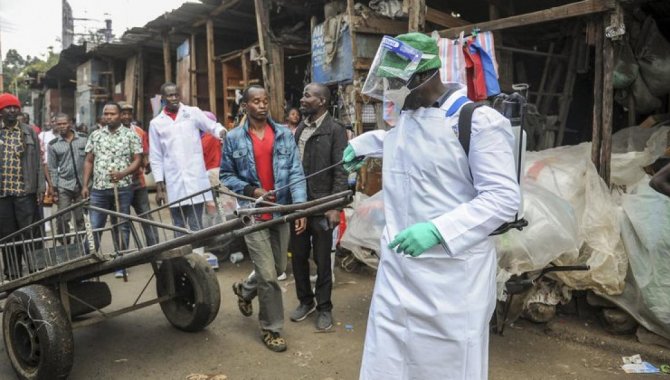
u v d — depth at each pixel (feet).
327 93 13.46
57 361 9.93
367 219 16.12
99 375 11.07
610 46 13.42
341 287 16.81
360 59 20.92
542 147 20.22
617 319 12.27
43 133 27.58
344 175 13.20
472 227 6.08
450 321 6.43
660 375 10.89
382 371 6.77
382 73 6.48
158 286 13.51
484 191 6.16
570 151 15.53
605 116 13.65
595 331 12.64
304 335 13.11
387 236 6.90
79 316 12.96
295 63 31.55
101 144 17.56
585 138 23.07
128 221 10.97
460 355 6.47
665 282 11.38
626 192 14.02
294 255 13.78
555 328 12.85
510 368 11.25
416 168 6.59
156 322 14.08
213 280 12.82
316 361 11.73
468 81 14.15
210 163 19.80
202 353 12.14
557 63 22.00
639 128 17.69
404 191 6.76
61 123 20.79
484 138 6.14
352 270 18.37
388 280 6.85
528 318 13.16
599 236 12.49
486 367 6.89
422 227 6.10
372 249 16.08
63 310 10.34
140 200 18.98
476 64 14.07
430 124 6.49
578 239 12.32
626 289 12.28
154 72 43.65
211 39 30.81
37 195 17.58
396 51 6.39
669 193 7.39
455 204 6.47
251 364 11.57
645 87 17.88
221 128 17.26
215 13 29.53
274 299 12.13
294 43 26.84
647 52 17.63
